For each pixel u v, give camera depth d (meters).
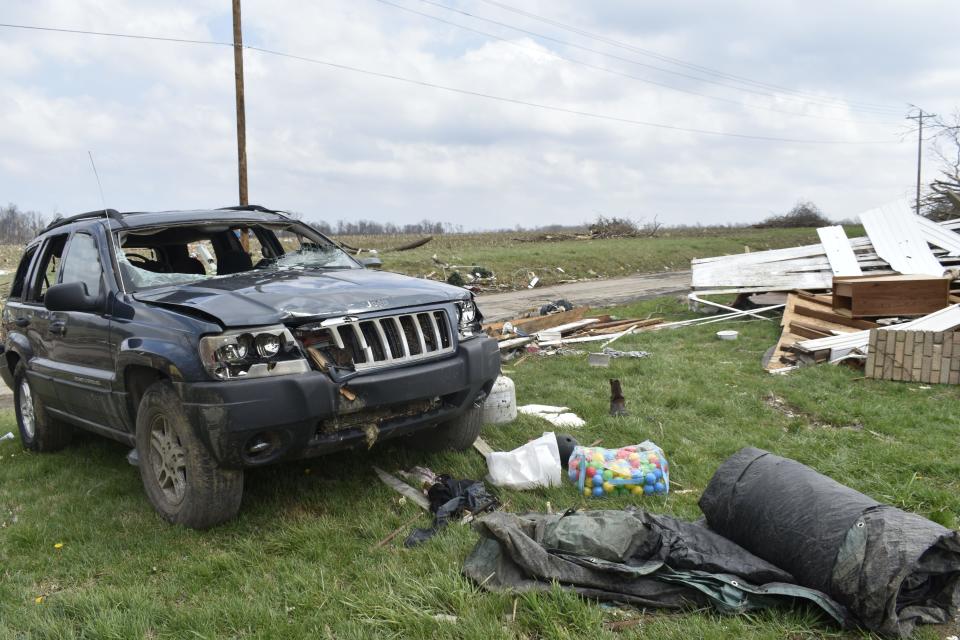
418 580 3.33
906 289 10.06
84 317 4.88
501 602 3.06
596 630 2.85
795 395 7.02
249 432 3.68
